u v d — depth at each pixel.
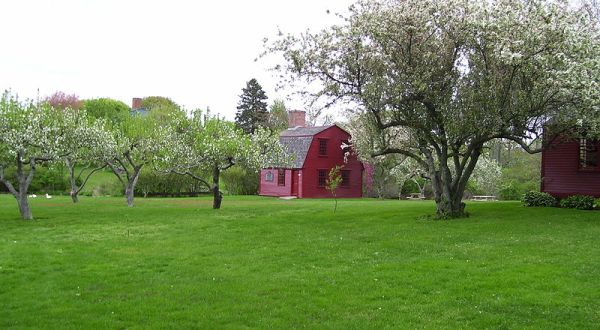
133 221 21.42
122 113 73.81
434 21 18.05
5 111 20.44
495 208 23.48
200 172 41.50
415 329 8.25
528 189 41.19
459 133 18.55
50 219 22.02
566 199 23.02
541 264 11.84
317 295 10.21
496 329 8.22
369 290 10.46
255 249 14.98
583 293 9.66
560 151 24.78
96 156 28.94
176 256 14.05
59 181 46.22
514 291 9.94
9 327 8.47
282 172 49.34
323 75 19.34
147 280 11.49
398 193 49.34
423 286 10.59
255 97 77.44
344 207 27.70
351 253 14.09
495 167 44.03
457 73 18.95
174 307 9.55
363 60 18.97
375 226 18.78
